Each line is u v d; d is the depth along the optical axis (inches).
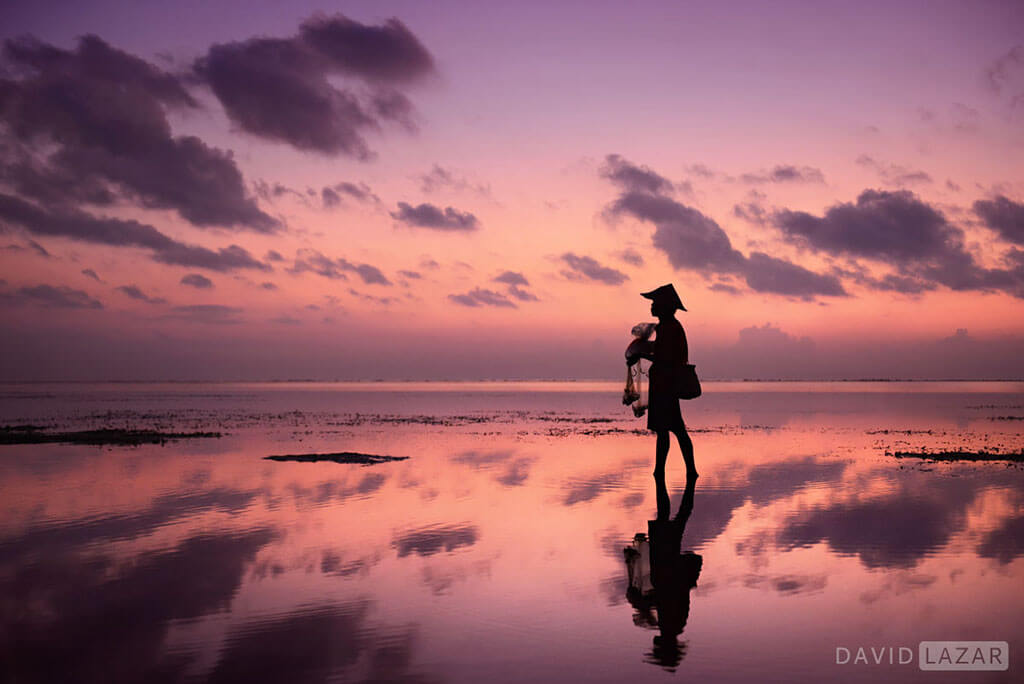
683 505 417.7
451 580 267.0
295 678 180.7
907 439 872.3
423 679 179.8
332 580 268.1
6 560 298.0
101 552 311.6
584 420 1298.0
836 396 3134.8
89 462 636.7
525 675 181.9
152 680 179.6
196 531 352.2
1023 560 291.9
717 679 179.2
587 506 417.4
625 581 264.5
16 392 4114.2
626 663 189.6
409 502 431.8
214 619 225.5
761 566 283.7
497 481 517.0
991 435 935.7
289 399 2738.7
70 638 209.5
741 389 5152.6
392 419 1339.8
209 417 1413.6
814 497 443.5
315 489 481.7
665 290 493.7
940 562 288.7
